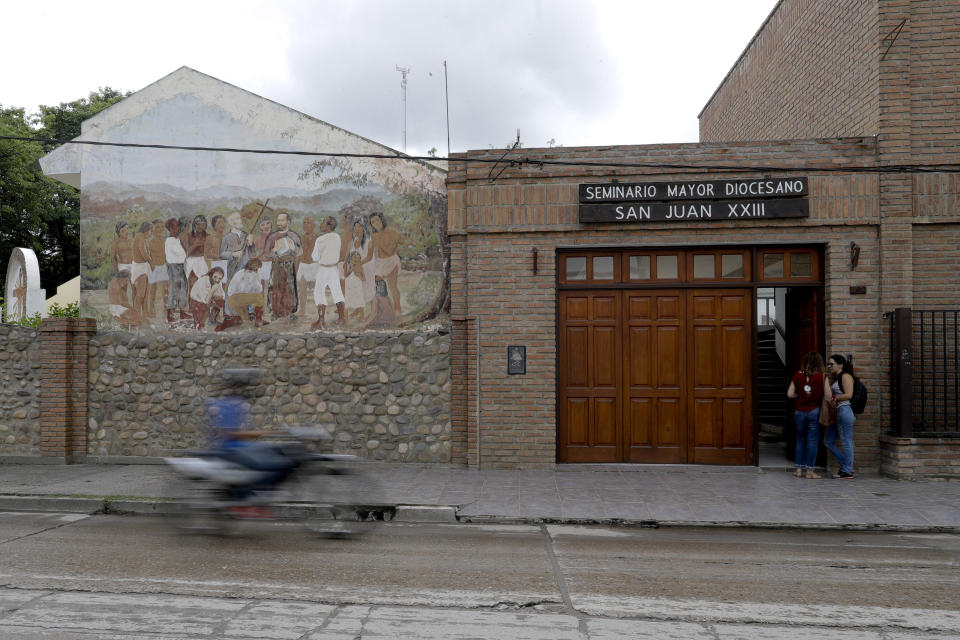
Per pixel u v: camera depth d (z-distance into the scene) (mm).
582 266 11477
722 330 11242
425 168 11867
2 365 12352
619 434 11328
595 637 4734
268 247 12164
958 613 5277
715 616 5172
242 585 5816
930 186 10734
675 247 11273
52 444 12109
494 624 4961
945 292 10766
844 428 10398
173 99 12445
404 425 11664
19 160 31312
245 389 8516
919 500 9117
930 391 10734
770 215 10797
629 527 8297
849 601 5547
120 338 12312
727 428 11195
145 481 10461
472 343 11398
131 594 5551
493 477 10703
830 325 10852
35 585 5773
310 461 7992
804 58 14000
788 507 8828
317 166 12094
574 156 11273
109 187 12516
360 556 6855
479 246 11414
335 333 11961
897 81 10719
